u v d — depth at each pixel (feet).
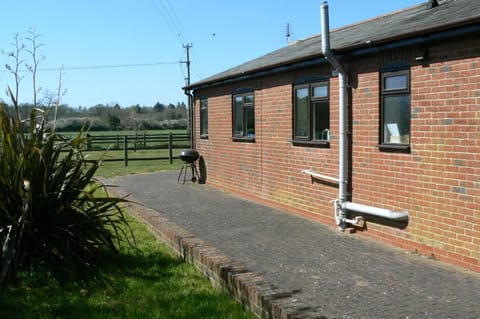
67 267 20.04
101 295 17.99
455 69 22.48
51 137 21.47
